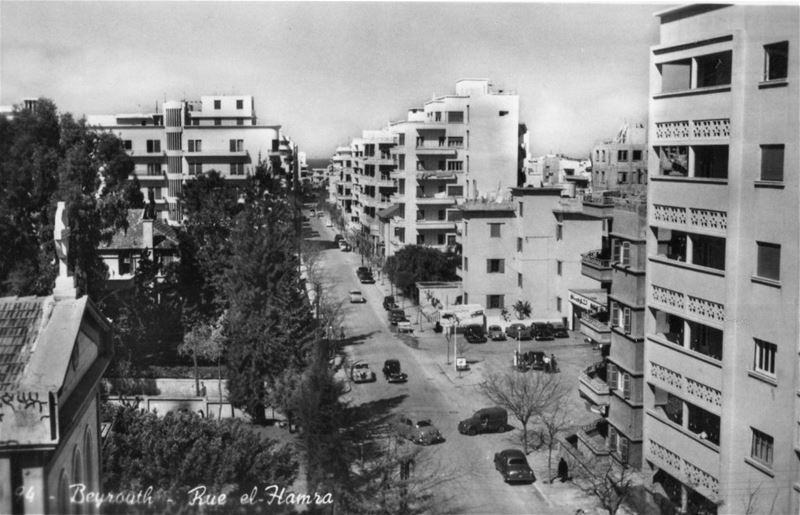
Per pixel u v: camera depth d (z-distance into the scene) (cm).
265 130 8062
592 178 10038
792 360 2398
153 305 5328
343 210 13825
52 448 1437
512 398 4306
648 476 3131
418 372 5509
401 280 7950
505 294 6838
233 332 4244
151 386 4497
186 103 8969
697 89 2773
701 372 2786
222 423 2770
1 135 4331
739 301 2609
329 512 2920
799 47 2344
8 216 4138
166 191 7881
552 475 3641
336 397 3319
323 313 6119
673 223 2953
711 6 2731
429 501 3278
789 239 2391
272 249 4322
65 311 1677
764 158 2527
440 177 8800
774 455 2464
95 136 4609
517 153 8994
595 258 3897
